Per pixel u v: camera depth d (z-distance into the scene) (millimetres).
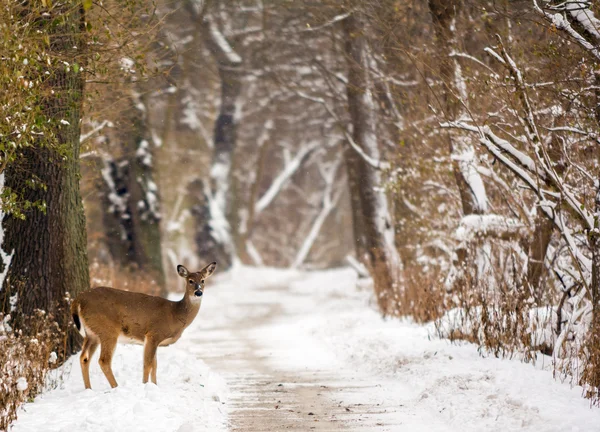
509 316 14695
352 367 16531
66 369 14062
